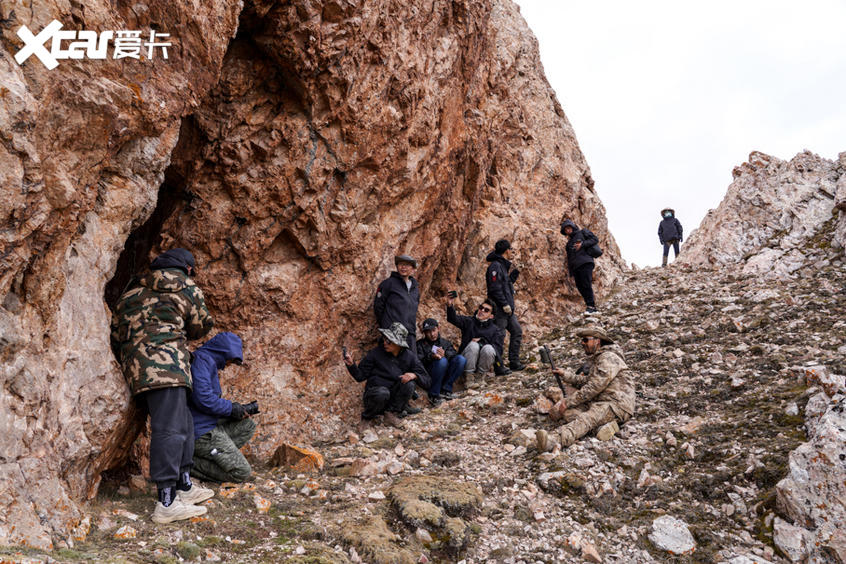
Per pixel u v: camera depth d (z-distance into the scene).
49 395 3.02
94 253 3.55
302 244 6.16
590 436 5.59
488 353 7.83
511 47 11.52
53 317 3.10
